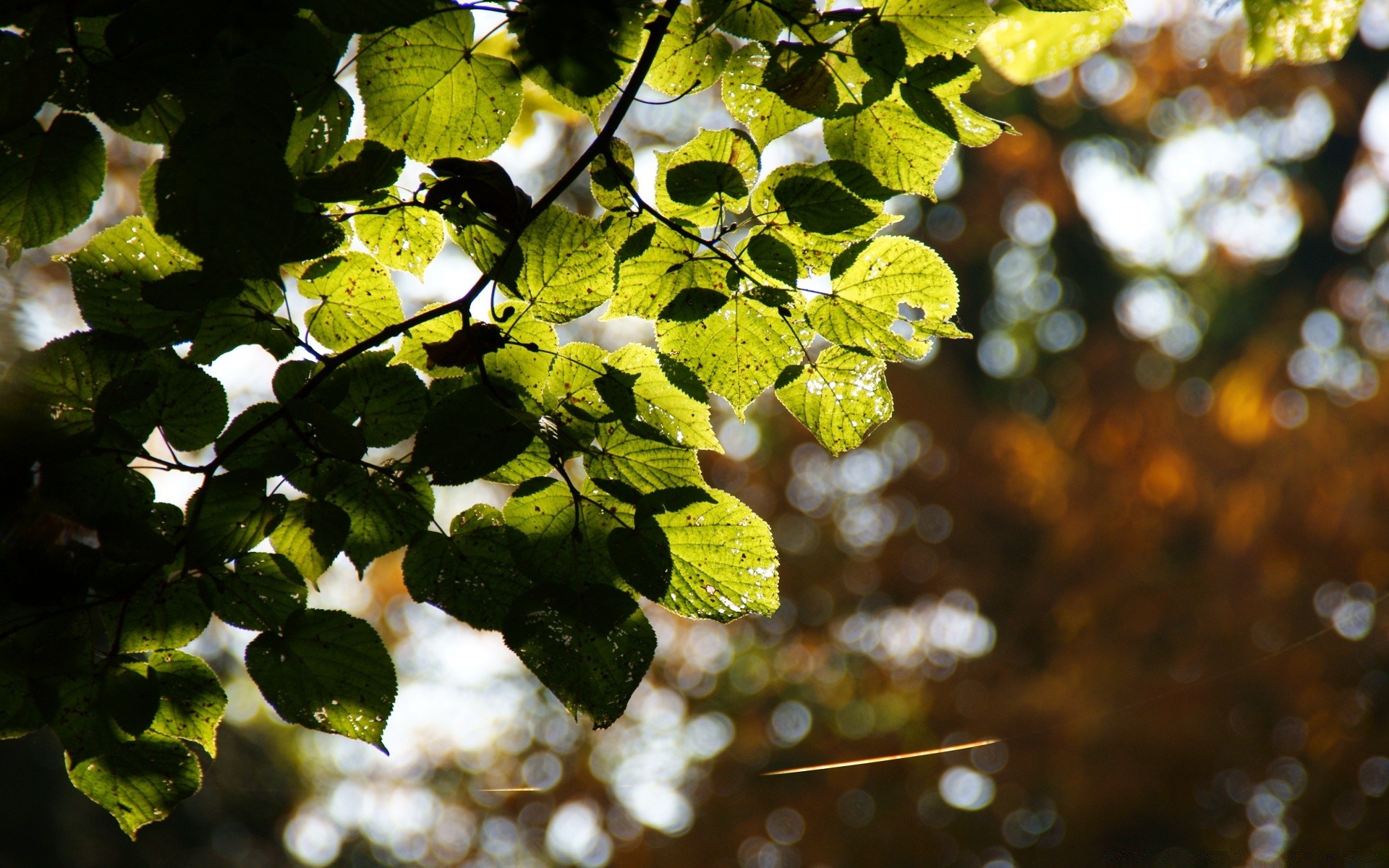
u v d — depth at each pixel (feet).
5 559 5.55
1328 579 18.06
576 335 15.88
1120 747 18.97
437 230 5.77
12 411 5.55
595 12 5.60
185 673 5.72
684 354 5.84
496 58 5.66
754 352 5.84
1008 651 23.94
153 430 5.62
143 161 12.71
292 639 5.67
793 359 5.84
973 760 22.66
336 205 5.69
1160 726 18.51
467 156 5.71
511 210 5.70
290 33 5.48
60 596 5.57
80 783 5.76
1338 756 16.39
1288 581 18.56
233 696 24.49
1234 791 17.84
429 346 5.70
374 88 5.65
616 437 5.68
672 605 5.71
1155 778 18.37
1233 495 20.61
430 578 5.70
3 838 20.48
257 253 5.43
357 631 5.68
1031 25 6.46
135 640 5.69
